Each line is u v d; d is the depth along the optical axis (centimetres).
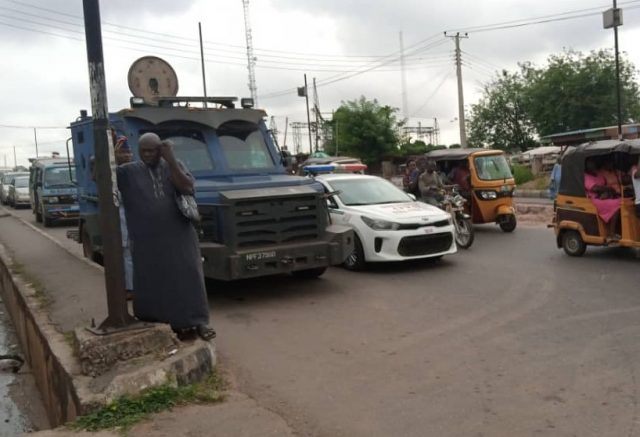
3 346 965
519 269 1019
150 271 570
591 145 1086
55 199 2117
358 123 4944
